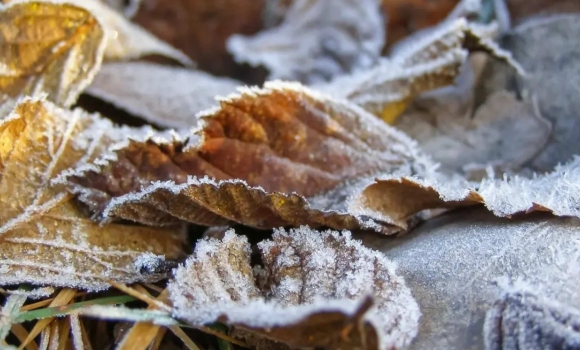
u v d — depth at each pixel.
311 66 0.32
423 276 0.21
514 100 0.27
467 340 0.19
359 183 0.24
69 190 0.22
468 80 0.28
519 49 0.28
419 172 0.24
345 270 0.21
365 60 0.31
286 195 0.21
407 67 0.27
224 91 0.27
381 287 0.20
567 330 0.19
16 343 0.22
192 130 0.22
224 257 0.21
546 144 0.26
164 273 0.22
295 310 0.18
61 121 0.23
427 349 0.19
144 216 0.22
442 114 0.27
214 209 0.21
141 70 0.27
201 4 0.34
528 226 0.21
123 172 0.22
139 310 0.20
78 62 0.24
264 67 0.33
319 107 0.24
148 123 0.26
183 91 0.27
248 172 0.23
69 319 0.21
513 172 0.26
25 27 0.24
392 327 0.19
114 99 0.26
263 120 0.23
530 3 0.29
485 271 0.20
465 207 0.22
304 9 0.33
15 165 0.22
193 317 0.19
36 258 0.21
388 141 0.24
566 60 0.27
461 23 0.27
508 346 0.19
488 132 0.27
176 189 0.21
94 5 0.27
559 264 0.20
